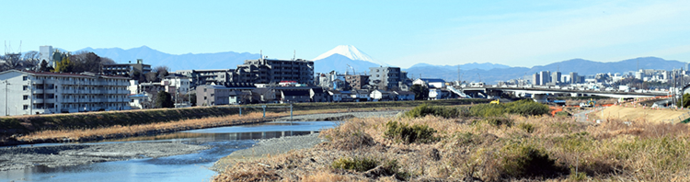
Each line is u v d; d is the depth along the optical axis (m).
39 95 83.75
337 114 117.88
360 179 23.58
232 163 37.22
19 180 32.19
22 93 82.69
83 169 36.28
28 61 153.62
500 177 24.19
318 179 23.41
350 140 39.75
